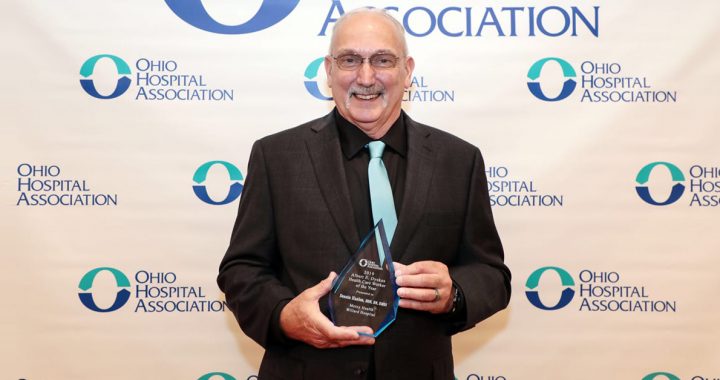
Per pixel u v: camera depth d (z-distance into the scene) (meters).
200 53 2.16
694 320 2.16
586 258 2.17
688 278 2.16
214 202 2.15
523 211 2.17
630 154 2.17
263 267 1.58
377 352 1.46
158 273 2.13
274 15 2.17
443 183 1.60
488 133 2.17
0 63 2.11
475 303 1.50
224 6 2.17
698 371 2.15
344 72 1.57
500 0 2.19
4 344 2.09
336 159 1.59
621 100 2.18
